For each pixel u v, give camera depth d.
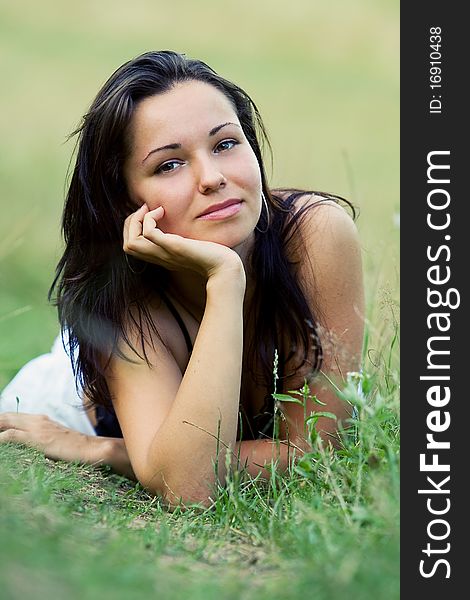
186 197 6.70
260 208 6.85
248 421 7.44
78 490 6.46
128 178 6.92
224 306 6.65
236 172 6.71
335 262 7.21
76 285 7.27
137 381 7.01
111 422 8.46
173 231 6.81
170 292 7.24
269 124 25.44
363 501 5.63
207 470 6.55
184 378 6.65
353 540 5.02
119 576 4.53
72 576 4.40
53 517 5.32
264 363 7.29
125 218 7.07
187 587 4.73
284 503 6.07
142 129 6.74
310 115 26.72
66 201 7.33
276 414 7.26
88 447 7.45
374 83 30.88
